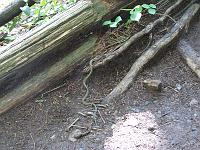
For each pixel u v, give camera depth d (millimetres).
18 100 1293
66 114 1257
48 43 1332
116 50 1381
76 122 1219
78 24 1384
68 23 1368
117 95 1285
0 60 1263
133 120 1193
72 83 1364
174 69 1356
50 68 1351
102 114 1237
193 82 1307
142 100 1264
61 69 1355
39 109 1286
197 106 1221
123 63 1389
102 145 1129
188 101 1242
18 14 1536
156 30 1468
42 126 1229
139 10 1417
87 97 1309
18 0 1513
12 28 1643
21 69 1300
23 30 1688
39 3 1768
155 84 1266
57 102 1305
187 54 1374
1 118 1271
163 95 1271
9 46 1296
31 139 1190
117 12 1482
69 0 1668
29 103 1310
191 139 1109
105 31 1472
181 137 1120
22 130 1226
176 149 1085
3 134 1219
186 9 1552
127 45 1389
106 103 1271
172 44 1423
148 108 1233
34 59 1314
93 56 1406
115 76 1365
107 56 1375
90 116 1233
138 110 1229
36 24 1681
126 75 1334
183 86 1297
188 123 1165
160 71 1351
